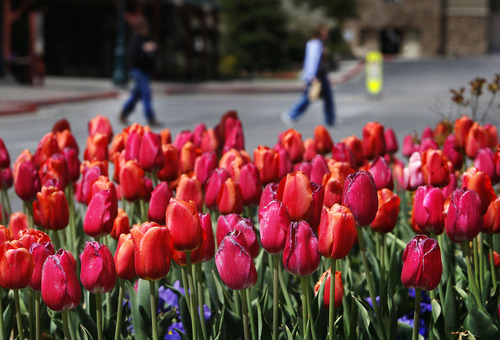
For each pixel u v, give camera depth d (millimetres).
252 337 3229
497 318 3691
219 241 3293
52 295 2766
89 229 3195
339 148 4582
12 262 2795
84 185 3838
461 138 5020
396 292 3984
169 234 2764
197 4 48812
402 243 4215
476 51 88438
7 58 42625
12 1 45406
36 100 28969
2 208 4816
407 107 29094
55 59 52000
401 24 87562
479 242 3906
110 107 29406
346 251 2885
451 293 3477
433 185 4008
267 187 3236
